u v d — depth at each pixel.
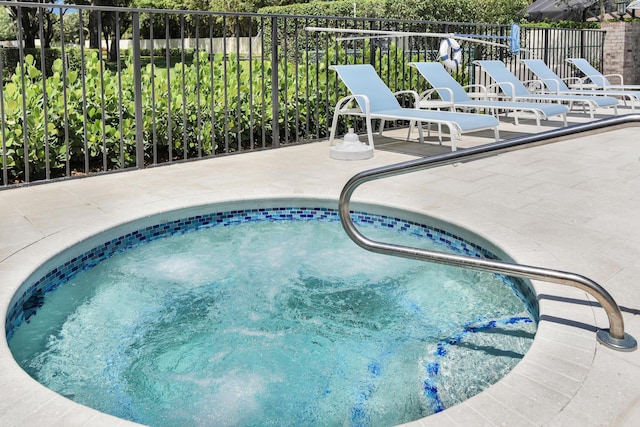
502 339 2.52
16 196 4.30
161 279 3.25
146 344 2.56
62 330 2.68
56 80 5.15
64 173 5.19
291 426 1.96
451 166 5.29
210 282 3.21
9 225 3.55
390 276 3.26
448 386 2.17
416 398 2.11
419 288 3.10
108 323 2.75
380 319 2.78
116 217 3.71
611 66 13.89
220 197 4.18
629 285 2.61
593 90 9.95
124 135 5.36
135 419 2.01
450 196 4.20
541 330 2.18
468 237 3.48
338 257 3.54
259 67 6.82
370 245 2.48
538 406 1.71
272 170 5.16
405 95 8.41
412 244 3.71
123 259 3.54
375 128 7.87
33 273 2.83
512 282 3.00
